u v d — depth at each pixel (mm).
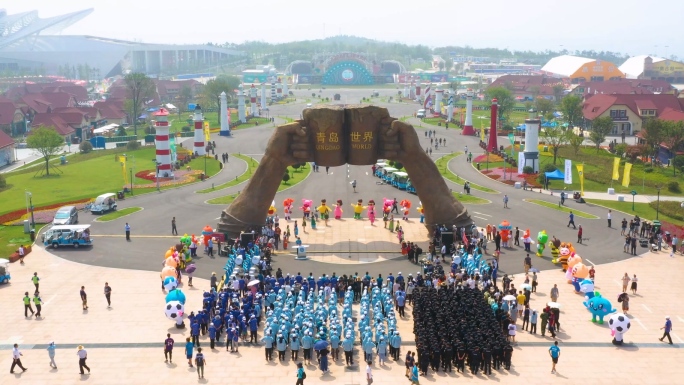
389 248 93125
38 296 70250
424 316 61219
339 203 110375
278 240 94062
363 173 151625
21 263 87375
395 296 70938
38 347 62500
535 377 56312
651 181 137625
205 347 62406
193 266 78750
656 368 58219
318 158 92000
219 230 94188
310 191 132500
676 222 108375
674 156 153250
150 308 72125
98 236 100062
